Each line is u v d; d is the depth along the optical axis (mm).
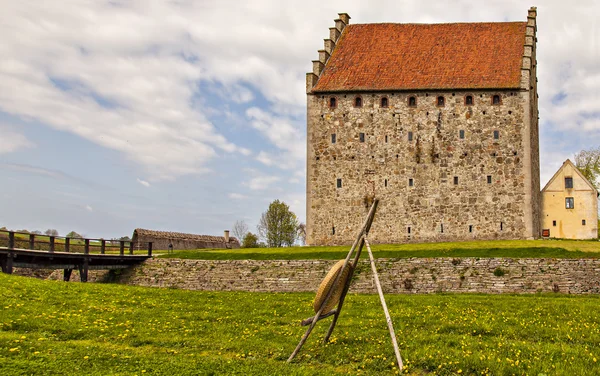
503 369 19750
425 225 66438
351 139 68312
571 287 46344
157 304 33188
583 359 20844
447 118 67000
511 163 65625
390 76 68938
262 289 51781
